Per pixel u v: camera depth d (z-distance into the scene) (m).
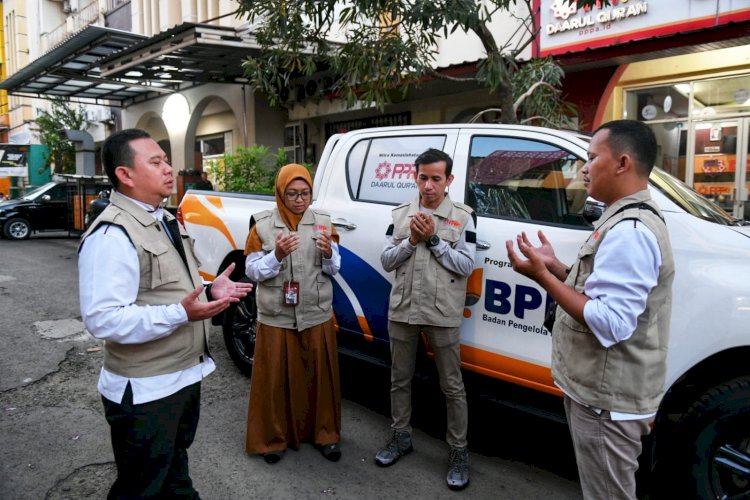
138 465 2.05
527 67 6.23
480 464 3.29
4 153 22.56
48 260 10.48
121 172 2.02
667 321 1.85
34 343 5.31
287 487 2.96
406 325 3.07
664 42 6.33
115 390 2.03
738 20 6.29
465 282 3.01
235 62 11.62
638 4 7.12
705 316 2.51
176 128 15.96
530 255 1.80
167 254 2.07
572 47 7.77
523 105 6.14
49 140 19.94
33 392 4.18
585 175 1.95
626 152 1.81
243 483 2.99
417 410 3.98
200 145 16.53
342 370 4.72
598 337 1.73
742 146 6.89
